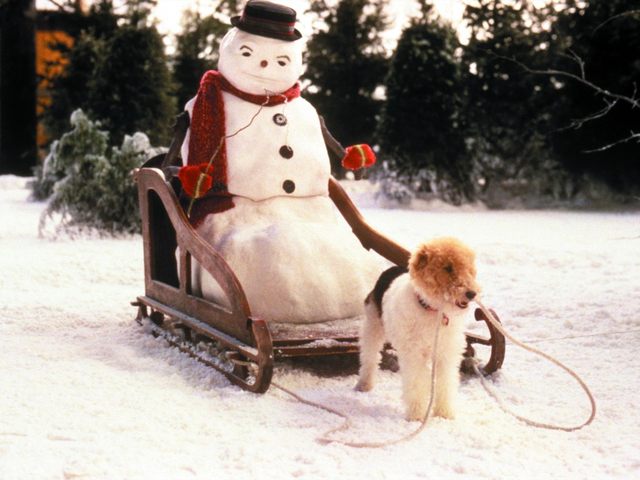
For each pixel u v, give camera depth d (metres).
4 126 25.30
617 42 16.56
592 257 8.98
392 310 3.90
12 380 4.43
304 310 4.93
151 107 17.89
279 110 5.54
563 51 17.28
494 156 19.55
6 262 8.38
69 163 11.57
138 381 4.46
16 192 22.42
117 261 8.68
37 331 5.79
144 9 18.36
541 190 19.42
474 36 19.17
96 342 5.48
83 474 3.01
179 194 6.09
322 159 5.61
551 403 4.19
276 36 5.43
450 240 3.65
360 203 19.50
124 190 11.21
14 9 24.70
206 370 4.70
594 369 4.85
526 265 8.95
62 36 31.47
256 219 5.29
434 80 18.28
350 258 5.17
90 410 3.87
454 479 3.10
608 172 18.16
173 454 3.31
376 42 26.06
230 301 4.53
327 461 3.25
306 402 4.09
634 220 14.75
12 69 25.00
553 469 3.23
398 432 3.65
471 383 4.59
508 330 5.98
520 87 18.88
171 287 5.61
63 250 9.60
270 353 4.11
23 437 3.46
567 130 17.77
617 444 3.52
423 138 18.42
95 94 17.64
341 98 25.95
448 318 3.76
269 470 3.12
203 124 5.36
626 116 17.09
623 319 5.94
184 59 25.75
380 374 4.86
